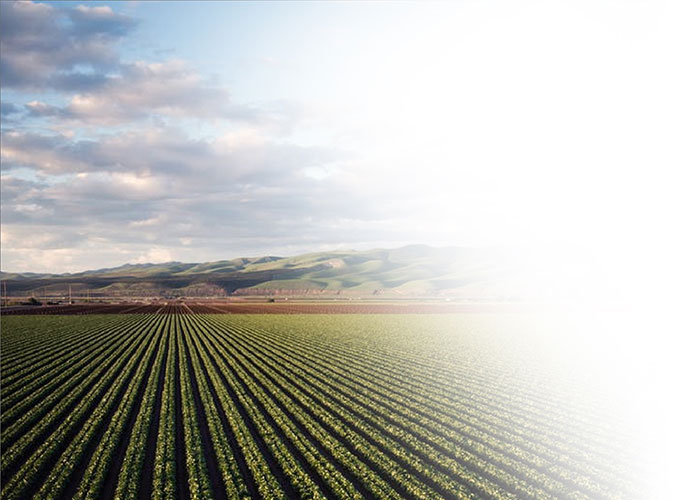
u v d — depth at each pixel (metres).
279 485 20.97
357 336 76.50
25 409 32.28
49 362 49.00
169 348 58.72
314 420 29.61
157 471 21.56
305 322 101.38
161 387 38.81
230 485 20.42
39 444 26.47
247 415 31.19
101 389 36.31
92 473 21.80
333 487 20.78
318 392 36.00
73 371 43.09
